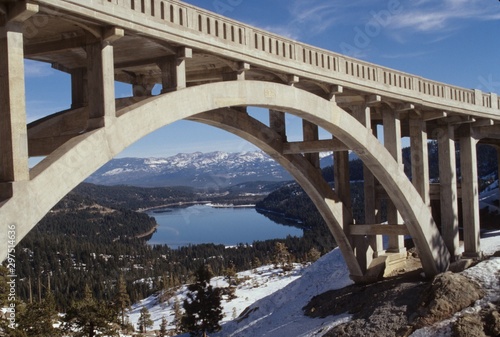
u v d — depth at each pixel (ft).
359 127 58.34
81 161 30.09
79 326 104.22
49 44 35.73
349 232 73.00
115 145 32.53
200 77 50.42
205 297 110.93
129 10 33.12
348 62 56.39
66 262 380.37
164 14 36.09
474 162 78.74
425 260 70.13
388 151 63.26
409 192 65.57
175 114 37.40
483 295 57.16
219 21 41.32
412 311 58.75
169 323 236.63
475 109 75.46
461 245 87.04
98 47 33.04
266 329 76.64
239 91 43.55
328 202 69.62
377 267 75.92
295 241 417.69
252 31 44.86
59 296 270.67
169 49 38.37
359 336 56.75
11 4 26.61
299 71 50.01
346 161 73.10
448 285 58.18
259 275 302.86
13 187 25.88
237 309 213.25
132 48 38.24
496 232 95.09
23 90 27.12
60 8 28.86
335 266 94.12
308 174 67.00
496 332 51.24
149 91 50.47
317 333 61.93
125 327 162.61
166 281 324.19
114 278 371.35
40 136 36.68
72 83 41.63
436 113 70.28
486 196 130.00
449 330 52.54
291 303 85.25
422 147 70.95
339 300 72.69
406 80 64.28
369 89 58.80
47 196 27.76
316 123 54.95
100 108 32.60
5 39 26.68
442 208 75.61
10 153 26.35
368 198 76.84
